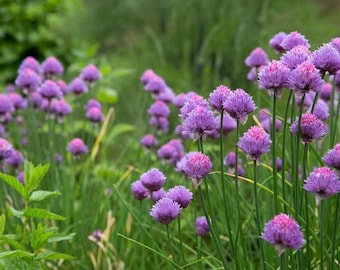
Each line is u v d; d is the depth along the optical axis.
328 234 2.25
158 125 3.30
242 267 2.12
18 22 6.31
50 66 3.43
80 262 2.78
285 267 1.88
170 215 1.89
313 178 1.63
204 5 6.18
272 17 5.95
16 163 3.17
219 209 2.40
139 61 6.29
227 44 5.62
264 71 1.75
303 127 1.76
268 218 2.45
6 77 6.23
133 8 7.21
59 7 6.47
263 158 2.68
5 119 3.31
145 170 3.09
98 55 7.36
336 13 7.77
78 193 3.32
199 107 1.79
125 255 2.90
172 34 6.43
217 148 3.09
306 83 1.67
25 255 2.07
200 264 2.28
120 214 3.04
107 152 4.33
